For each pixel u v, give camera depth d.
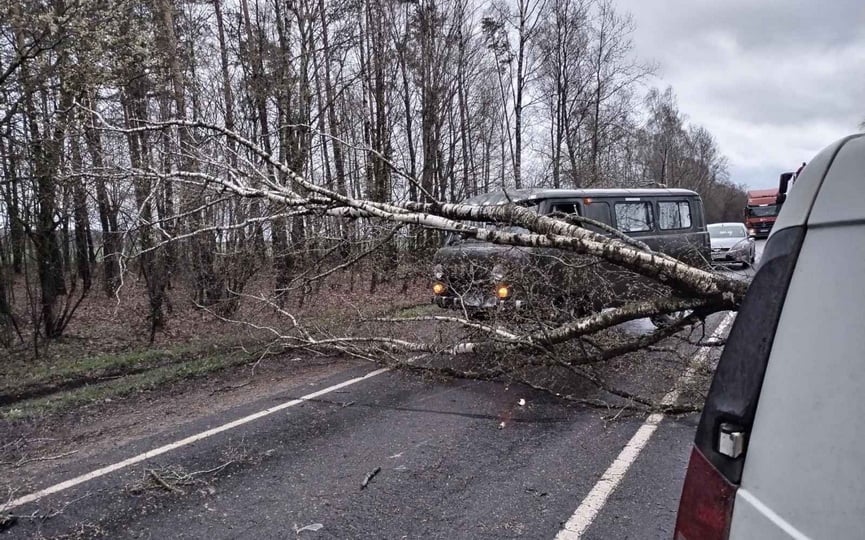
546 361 5.59
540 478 3.79
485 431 4.67
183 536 3.18
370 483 3.77
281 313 8.26
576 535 3.08
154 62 9.04
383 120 15.96
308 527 3.23
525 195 7.86
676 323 5.03
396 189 11.85
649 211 9.17
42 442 4.71
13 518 3.38
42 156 7.69
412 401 5.52
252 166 7.55
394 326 7.80
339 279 10.80
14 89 7.46
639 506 3.38
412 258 8.16
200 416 5.25
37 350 8.20
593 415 5.00
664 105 36.53
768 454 1.27
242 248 9.34
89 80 8.02
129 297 11.32
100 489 3.78
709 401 1.46
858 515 1.07
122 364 7.51
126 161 8.45
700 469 1.45
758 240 26.69
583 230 5.23
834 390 1.16
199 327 9.89
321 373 6.72
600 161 23.03
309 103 12.18
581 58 23.91
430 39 16.02
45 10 7.41
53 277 8.89
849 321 1.16
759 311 1.37
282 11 12.56
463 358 6.38
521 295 5.89
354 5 13.91
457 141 18.62
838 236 1.22
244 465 4.09
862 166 1.21
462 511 3.37
